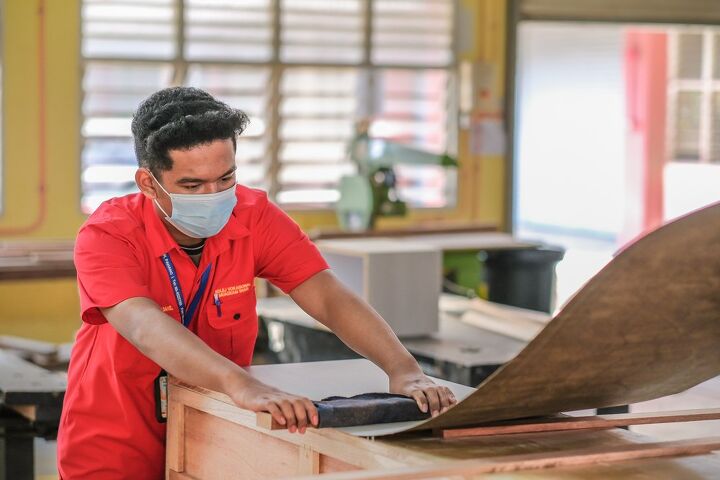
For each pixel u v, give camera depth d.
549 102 12.32
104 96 7.65
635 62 11.15
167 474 2.41
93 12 7.55
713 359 2.10
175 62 7.74
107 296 2.22
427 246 4.38
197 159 2.19
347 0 8.20
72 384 2.48
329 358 4.39
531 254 6.72
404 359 2.29
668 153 11.18
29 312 7.65
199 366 2.05
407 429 1.93
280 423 1.90
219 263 2.43
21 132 7.48
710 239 1.75
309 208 8.22
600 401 2.11
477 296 6.63
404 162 6.85
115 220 2.35
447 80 8.70
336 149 8.30
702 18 9.23
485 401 1.87
